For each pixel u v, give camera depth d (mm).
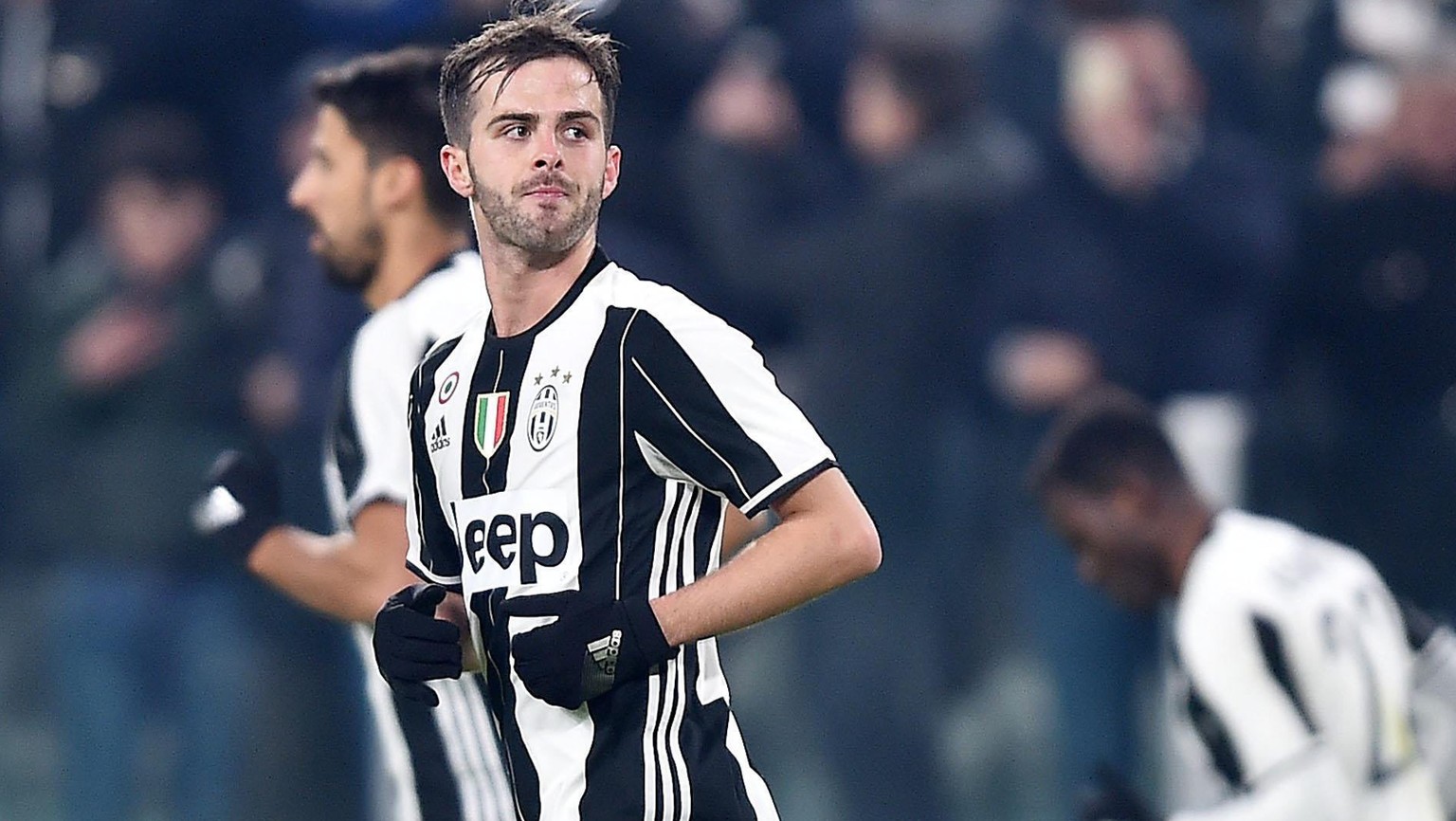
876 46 28250
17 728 31672
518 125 12250
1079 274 28703
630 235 27547
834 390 28359
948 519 28812
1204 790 26719
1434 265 27156
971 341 28625
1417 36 29891
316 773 26031
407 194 16188
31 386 28969
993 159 28359
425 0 29234
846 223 28203
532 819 12578
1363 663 16734
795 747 29297
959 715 29484
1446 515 27359
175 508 27875
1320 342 27594
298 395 25594
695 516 12461
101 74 29625
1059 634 27734
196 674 27766
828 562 12141
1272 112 30000
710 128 27781
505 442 12516
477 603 12633
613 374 12266
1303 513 27922
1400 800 16719
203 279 28156
